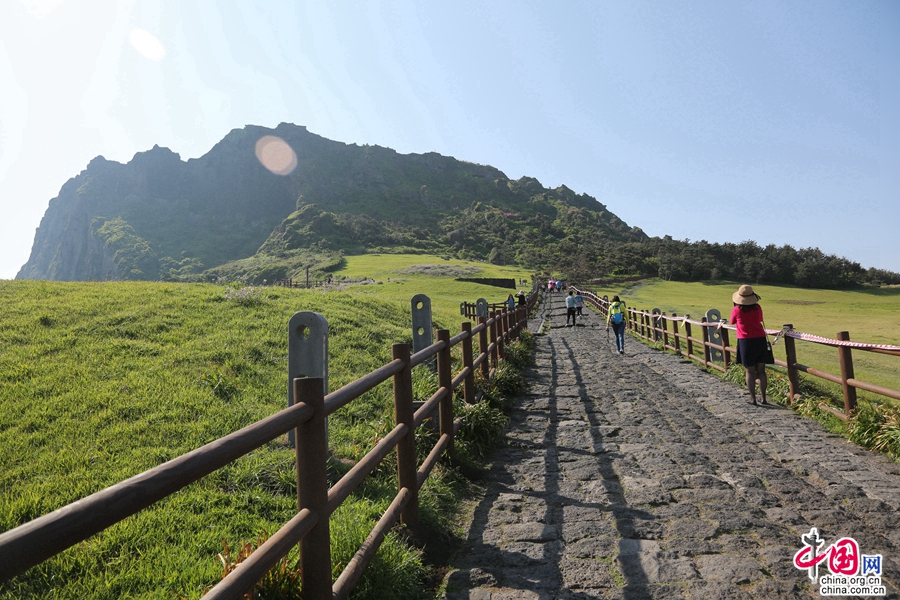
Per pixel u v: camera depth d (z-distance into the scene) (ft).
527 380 33.73
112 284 44.29
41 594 9.05
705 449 18.24
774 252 405.59
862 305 250.16
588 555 11.03
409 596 9.61
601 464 17.07
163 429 17.01
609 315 49.73
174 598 8.87
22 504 11.79
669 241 482.28
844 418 20.21
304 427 7.72
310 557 7.67
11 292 36.09
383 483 14.37
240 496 12.85
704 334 40.09
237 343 27.89
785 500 13.48
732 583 9.70
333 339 32.19
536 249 546.67
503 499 14.48
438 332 16.97
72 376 21.53
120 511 4.29
